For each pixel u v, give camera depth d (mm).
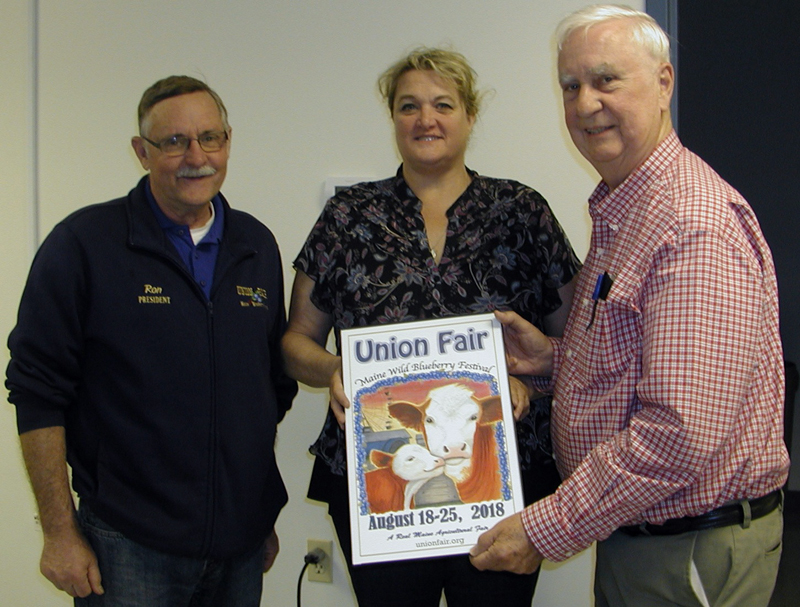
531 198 1439
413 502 1240
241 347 1402
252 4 2002
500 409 1272
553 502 1113
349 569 1472
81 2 2113
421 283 1400
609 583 1270
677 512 1083
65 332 1288
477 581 1414
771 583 1153
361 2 1924
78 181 2170
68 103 2152
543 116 1838
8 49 2170
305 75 1987
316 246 1477
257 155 2045
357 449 1272
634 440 1033
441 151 1393
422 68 1394
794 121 3113
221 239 1432
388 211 1458
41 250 1320
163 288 1337
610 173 1223
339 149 1987
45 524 1294
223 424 1364
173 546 1312
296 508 2098
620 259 1144
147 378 1310
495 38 1844
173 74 2076
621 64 1120
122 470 1318
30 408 1287
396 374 1302
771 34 3088
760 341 1072
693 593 1109
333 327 1633
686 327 998
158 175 1329
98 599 1336
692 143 3250
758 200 3215
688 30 3174
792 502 3189
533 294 1440
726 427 999
